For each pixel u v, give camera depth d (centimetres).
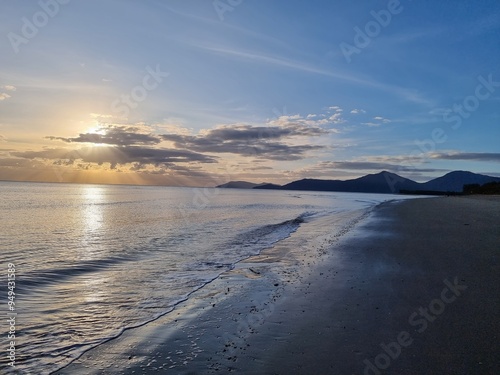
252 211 3794
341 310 680
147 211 3528
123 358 521
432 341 527
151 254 1353
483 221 2144
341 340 545
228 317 678
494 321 601
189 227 2241
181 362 499
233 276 1015
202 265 1163
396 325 596
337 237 1670
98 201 5297
